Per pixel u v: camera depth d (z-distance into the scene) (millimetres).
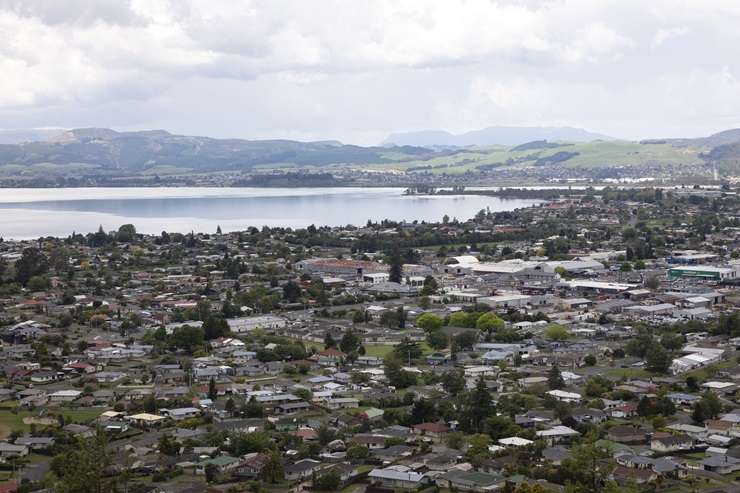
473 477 197250
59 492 192375
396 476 199125
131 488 197375
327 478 197250
